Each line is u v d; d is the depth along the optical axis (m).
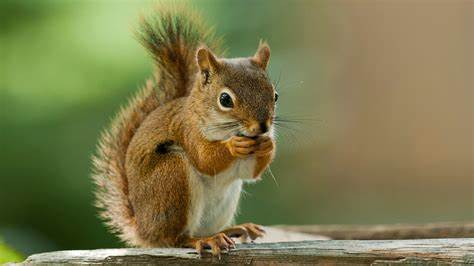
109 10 16.39
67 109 15.88
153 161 8.02
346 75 24.31
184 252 7.16
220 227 8.45
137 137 8.33
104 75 15.98
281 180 17.88
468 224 9.39
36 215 15.83
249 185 16.38
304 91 17.69
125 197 8.49
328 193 21.64
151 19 9.16
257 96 7.68
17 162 15.76
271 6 18.31
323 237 9.64
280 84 16.22
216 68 7.88
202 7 15.92
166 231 7.88
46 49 16.56
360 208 22.28
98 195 8.70
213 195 8.18
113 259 7.21
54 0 16.73
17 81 16.27
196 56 8.06
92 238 15.65
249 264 6.95
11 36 16.75
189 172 7.91
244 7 16.92
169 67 9.01
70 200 15.69
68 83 16.05
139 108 8.91
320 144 20.31
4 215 15.71
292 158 18.31
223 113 7.71
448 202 23.16
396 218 21.80
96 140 15.62
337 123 22.89
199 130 7.86
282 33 18.77
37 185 15.75
